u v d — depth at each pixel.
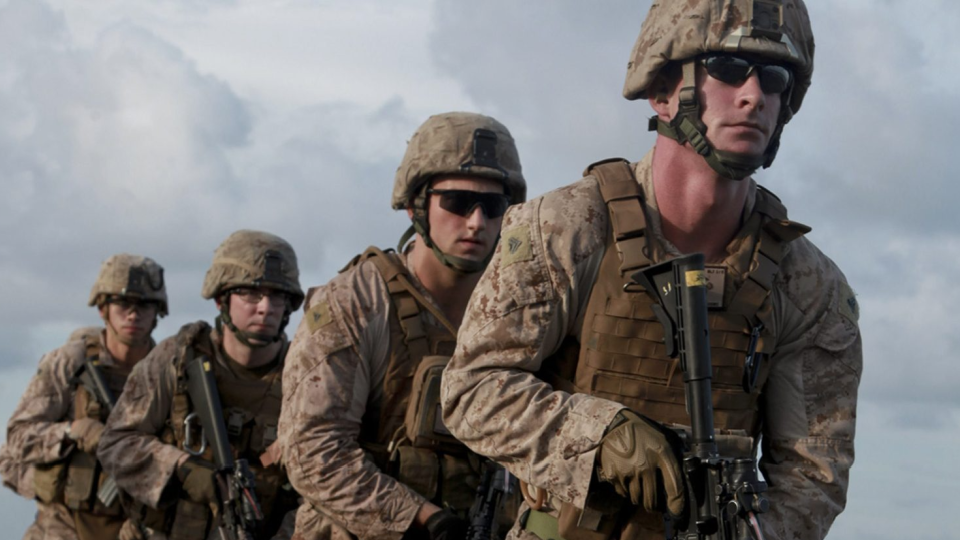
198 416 8.02
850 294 4.02
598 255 3.78
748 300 3.81
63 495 10.46
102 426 10.38
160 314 11.27
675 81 3.78
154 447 8.05
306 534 6.04
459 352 3.87
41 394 10.71
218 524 7.73
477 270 6.12
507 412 3.75
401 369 5.96
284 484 7.83
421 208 6.13
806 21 3.77
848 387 4.01
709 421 3.55
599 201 3.82
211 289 8.00
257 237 8.09
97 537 10.23
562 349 3.89
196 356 8.07
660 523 3.78
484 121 6.26
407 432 5.89
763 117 3.68
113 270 11.06
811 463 3.96
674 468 3.51
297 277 8.09
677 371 3.76
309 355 5.88
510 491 5.78
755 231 3.86
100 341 11.02
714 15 3.65
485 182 6.16
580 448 3.64
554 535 3.94
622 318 3.75
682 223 3.82
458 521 5.72
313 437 5.82
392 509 5.74
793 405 3.98
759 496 3.44
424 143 6.18
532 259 3.77
